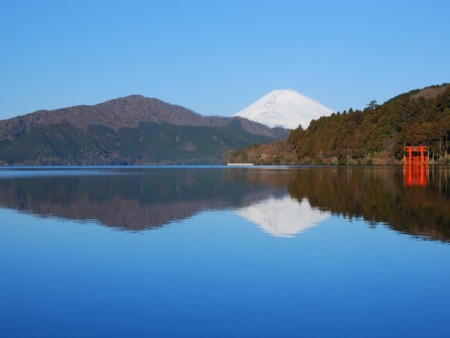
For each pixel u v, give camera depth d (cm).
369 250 2339
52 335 1349
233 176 11044
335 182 7594
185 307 1558
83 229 3072
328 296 1656
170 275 1928
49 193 5938
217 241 2616
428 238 2619
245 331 1367
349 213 3666
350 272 1950
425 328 1381
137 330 1378
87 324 1424
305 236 2738
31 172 16675
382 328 1383
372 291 1706
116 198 5209
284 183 7794
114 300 1630
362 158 19400
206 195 5572
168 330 1377
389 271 1959
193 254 2297
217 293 1695
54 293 1711
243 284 1798
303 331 1365
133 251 2377
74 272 1989
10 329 1391
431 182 7144
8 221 3456
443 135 15488
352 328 1384
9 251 2405
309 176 10019
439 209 3791
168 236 2788
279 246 2464
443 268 1997
